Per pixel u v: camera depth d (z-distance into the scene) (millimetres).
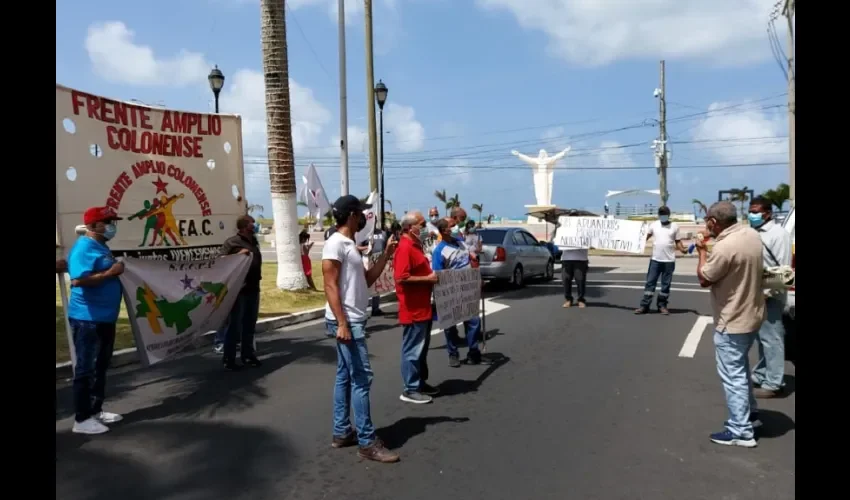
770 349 6016
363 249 10039
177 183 7648
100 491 4105
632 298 13359
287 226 12695
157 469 4465
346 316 4613
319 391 6430
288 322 10523
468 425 5367
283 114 12594
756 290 4703
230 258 7215
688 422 5371
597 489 4094
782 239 5973
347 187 16328
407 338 6000
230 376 7062
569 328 9789
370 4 17906
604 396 6156
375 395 6297
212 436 5125
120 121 6965
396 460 4578
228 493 4086
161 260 6578
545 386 6539
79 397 5156
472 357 7555
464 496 4020
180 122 7691
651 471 4359
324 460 4621
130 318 6387
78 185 6441
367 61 18062
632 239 11320
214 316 7156
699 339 8836
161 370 7379
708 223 4836
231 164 8367
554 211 19047
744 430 4777
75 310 5164
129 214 7062
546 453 4715
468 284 7414
